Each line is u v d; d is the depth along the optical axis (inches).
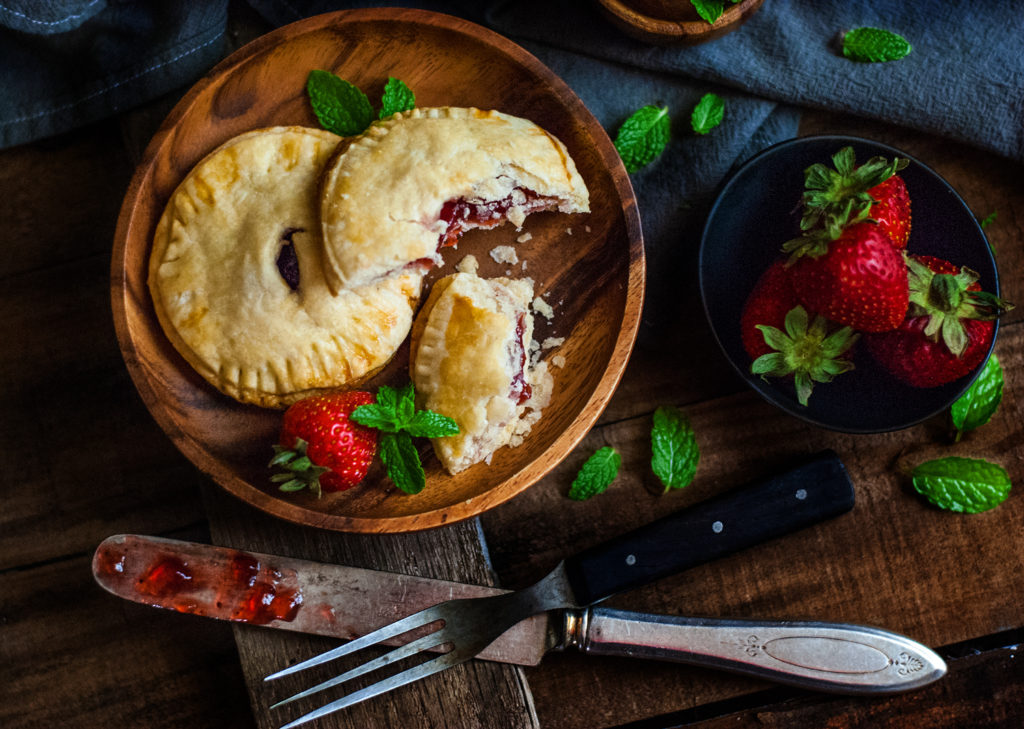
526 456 21.2
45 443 22.2
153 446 22.3
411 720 21.1
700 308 22.4
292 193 21.0
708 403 22.4
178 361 21.1
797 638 21.3
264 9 21.9
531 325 21.4
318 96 21.3
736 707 22.2
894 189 21.1
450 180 20.7
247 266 20.7
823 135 21.3
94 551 22.0
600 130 21.2
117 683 22.1
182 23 21.7
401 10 21.0
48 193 22.4
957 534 22.3
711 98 22.1
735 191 21.5
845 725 22.0
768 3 22.1
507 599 21.1
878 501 22.3
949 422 22.4
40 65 21.8
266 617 21.0
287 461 20.6
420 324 21.4
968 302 20.7
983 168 22.6
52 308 22.3
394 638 21.0
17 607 22.1
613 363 20.9
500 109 21.6
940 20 22.0
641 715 22.0
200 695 22.1
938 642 22.2
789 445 22.3
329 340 20.9
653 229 22.3
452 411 20.9
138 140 22.0
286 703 21.0
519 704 21.1
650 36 21.4
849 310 20.5
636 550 21.3
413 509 21.1
